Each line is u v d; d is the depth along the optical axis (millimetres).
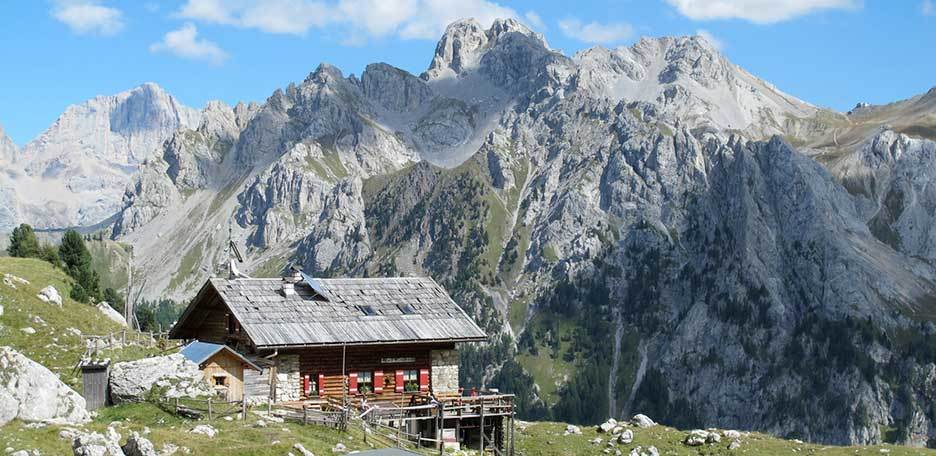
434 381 78438
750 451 72750
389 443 63656
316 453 54656
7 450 45875
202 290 77312
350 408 68062
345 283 80688
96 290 133500
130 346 84625
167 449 50000
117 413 59812
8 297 90875
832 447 74875
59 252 143750
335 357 74688
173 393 62719
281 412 63500
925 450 74438
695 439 75500
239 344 74625
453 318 79812
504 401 74688
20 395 52750
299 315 74750
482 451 72375
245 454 51562
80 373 73625
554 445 76812
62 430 50250
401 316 78188
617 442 76750
